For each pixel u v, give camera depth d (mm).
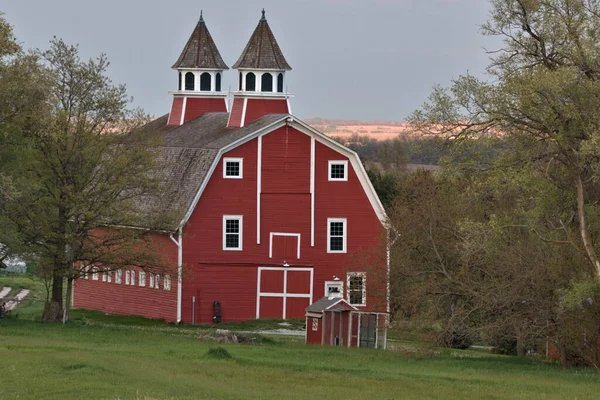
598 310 105375
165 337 131125
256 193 178000
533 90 97250
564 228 102062
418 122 104625
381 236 165000
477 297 112625
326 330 137000
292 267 178875
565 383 95688
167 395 77688
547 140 101750
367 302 175375
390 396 83875
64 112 136750
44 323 142500
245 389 83812
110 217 142375
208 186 175625
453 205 134750
